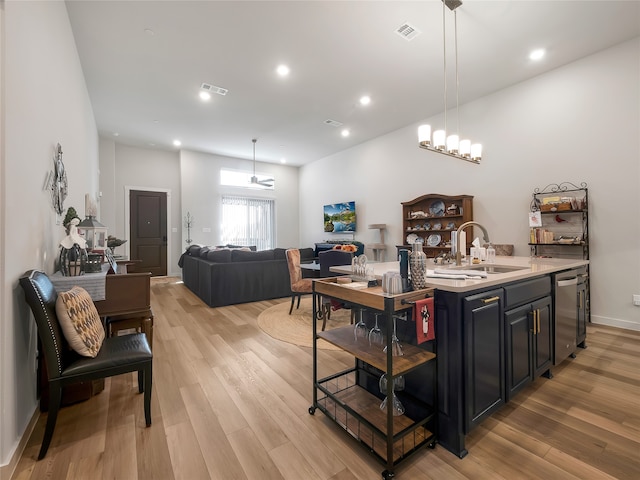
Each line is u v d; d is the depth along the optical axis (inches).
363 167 274.1
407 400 67.9
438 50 136.4
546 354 86.4
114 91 175.8
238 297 187.2
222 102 189.9
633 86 129.2
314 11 112.4
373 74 156.3
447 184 204.5
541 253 157.8
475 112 185.5
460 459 57.9
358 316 87.3
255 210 342.3
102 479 52.9
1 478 51.3
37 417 70.3
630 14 113.7
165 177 302.2
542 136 156.9
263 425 68.5
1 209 53.5
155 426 68.1
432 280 68.6
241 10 112.0
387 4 109.3
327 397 77.5
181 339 125.6
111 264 128.3
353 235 286.2
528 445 61.4
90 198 174.6
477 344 62.4
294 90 174.1
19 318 61.2
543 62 146.1
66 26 110.5
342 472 54.9
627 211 131.5
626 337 122.3
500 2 107.6
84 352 64.4
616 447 60.5
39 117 77.1
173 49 135.6
